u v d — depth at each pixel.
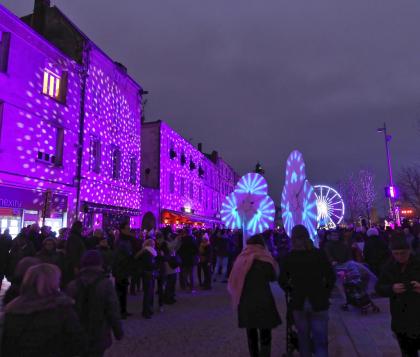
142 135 30.86
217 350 5.76
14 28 14.73
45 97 16.30
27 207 15.00
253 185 15.16
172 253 10.27
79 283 3.78
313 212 8.02
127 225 8.66
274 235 19.69
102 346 3.64
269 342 4.62
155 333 6.77
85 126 19.02
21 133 14.90
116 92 22.66
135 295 11.15
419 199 43.59
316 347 4.20
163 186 30.67
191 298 10.59
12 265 8.39
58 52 17.06
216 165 48.97
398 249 3.72
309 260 4.35
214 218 45.22
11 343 2.53
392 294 3.71
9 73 14.41
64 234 10.37
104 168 20.80
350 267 8.52
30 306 2.58
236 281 4.74
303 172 8.48
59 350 2.59
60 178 17.05
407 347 3.69
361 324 7.15
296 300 4.29
